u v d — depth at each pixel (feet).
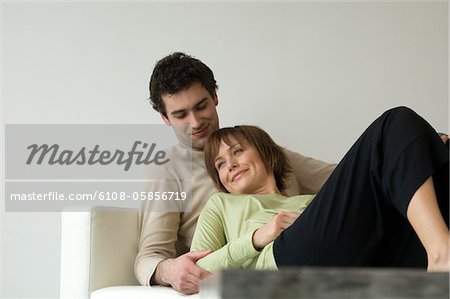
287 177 5.86
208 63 7.66
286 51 7.68
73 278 5.08
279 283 1.73
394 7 7.71
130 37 7.72
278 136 7.60
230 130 5.64
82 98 7.66
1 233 7.55
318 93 7.64
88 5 7.76
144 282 5.07
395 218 3.98
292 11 7.72
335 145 7.59
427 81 7.65
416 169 3.45
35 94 7.69
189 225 5.98
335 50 7.68
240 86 7.64
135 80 7.67
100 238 5.18
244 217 5.07
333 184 4.01
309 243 3.98
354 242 3.92
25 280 7.49
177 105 6.22
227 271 1.74
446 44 7.66
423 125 3.69
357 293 1.71
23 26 7.75
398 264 4.00
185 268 4.60
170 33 7.72
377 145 3.79
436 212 3.28
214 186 6.09
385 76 7.66
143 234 5.60
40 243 7.53
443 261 3.11
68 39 7.74
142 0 7.75
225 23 7.70
